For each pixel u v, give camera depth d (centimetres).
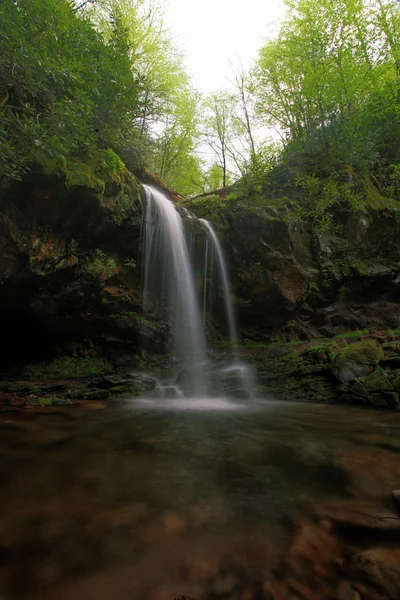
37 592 163
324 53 1147
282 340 1063
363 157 1203
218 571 178
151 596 161
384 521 224
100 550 197
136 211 903
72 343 952
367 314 1116
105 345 965
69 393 728
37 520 230
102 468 329
